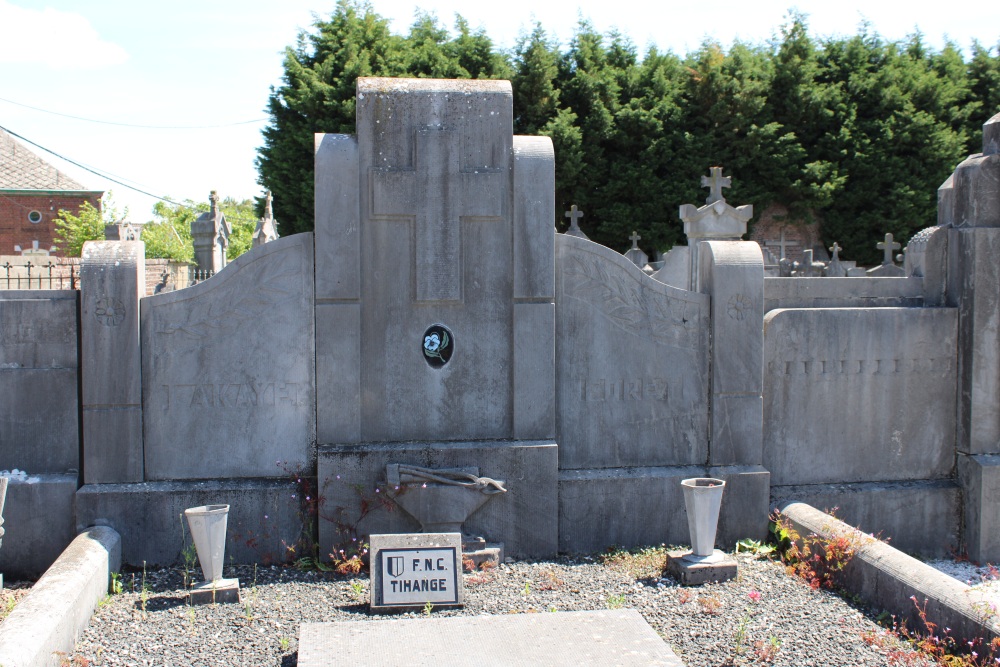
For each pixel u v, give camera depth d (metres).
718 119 30.97
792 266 20.19
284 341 7.10
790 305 8.52
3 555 6.83
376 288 7.03
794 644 5.41
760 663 5.12
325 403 6.97
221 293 7.04
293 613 5.83
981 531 7.96
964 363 8.15
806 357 7.95
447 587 5.93
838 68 33.75
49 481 6.85
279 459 7.14
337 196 6.89
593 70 31.34
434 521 6.94
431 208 7.01
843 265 21.25
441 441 7.16
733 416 7.61
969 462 8.09
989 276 8.05
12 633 4.67
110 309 6.86
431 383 7.14
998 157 8.08
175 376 7.02
